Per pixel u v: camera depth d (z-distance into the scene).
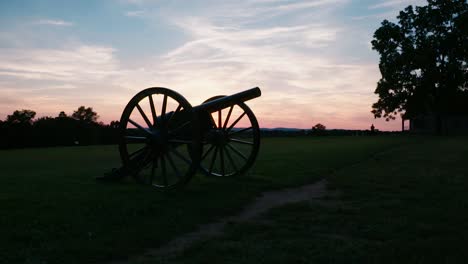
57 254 4.67
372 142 29.61
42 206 7.02
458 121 56.75
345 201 7.64
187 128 9.30
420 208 6.76
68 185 9.62
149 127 9.16
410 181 9.74
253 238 5.25
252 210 7.09
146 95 9.09
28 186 9.48
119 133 9.52
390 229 5.54
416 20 51.28
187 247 4.94
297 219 6.21
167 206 7.13
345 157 16.27
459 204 6.99
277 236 5.34
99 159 19.08
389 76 51.75
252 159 10.70
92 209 6.80
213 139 10.89
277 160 15.30
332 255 4.54
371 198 7.82
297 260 4.39
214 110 10.37
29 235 5.31
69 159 19.44
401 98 51.34
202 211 6.79
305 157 16.44
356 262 4.33
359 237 5.29
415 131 59.47
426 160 15.03
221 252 4.71
